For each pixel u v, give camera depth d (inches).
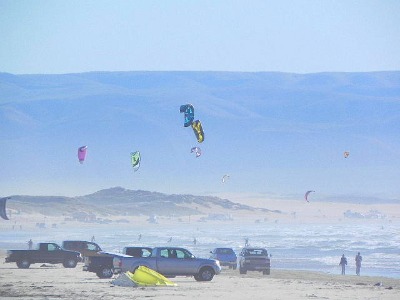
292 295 6294.3
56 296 5885.8
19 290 6402.6
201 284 7317.9
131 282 6889.8
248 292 6520.7
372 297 6190.9
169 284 7003.0
